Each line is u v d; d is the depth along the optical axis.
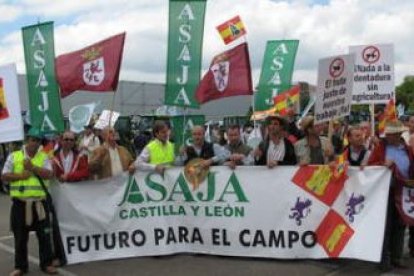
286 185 8.08
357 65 10.93
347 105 8.49
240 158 8.38
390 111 10.54
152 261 8.31
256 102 16.48
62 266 8.22
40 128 9.66
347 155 8.06
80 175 8.26
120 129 22.20
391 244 7.78
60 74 9.55
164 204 8.55
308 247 7.98
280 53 16.16
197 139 8.71
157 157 8.63
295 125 10.51
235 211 8.30
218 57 10.62
